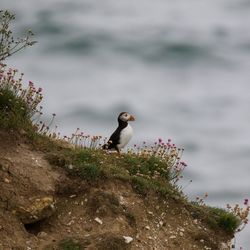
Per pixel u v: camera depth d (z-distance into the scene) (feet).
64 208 167.63
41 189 166.30
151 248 165.68
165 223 175.11
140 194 179.32
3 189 161.48
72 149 186.70
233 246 181.27
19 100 190.08
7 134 178.09
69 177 174.09
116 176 179.52
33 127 189.06
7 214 157.48
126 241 160.25
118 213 169.27
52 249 154.61
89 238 158.20
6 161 169.58
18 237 155.12
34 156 176.14
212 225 181.16
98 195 170.81
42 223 162.61
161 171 193.67
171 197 182.39
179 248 169.89
